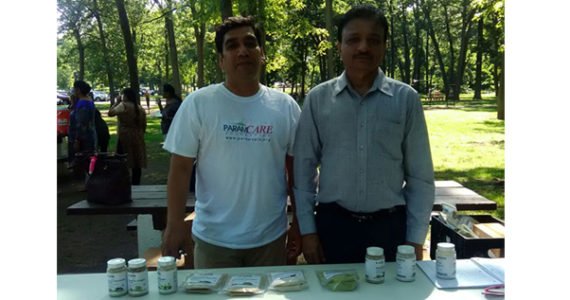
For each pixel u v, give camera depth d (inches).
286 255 96.4
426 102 1220.5
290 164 94.7
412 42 1664.6
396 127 81.9
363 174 81.9
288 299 64.7
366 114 81.8
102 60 903.7
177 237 90.5
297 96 1220.5
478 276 71.6
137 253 179.0
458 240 91.3
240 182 88.0
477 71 1316.4
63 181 299.6
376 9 81.9
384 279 70.6
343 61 82.6
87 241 193.8
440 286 67.9
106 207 143.6
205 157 89.8
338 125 82.5
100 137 308.5
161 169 348.5
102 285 70.7
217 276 72.0
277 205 92.0
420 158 84.0
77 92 279.3
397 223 84.8
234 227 89.0
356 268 76.5
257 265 90.0
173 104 312.3
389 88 83.2
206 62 689.0
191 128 88.5
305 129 85.9
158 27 1079.6
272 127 89.4
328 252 86.3
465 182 272.7
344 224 84.4
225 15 253.1
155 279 73.5
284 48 400.2
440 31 1577.3
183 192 90.9
